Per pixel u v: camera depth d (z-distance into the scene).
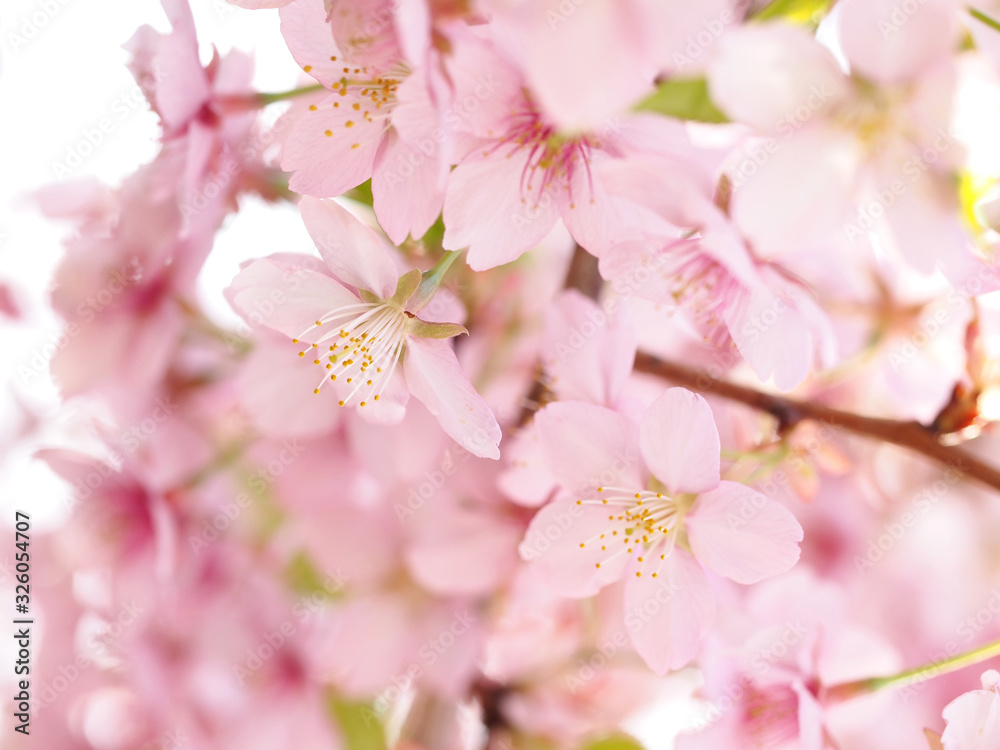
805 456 0.35
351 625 0.37
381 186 0.31
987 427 0.34
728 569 0.32
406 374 0.32
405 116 0.30
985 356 0.34
